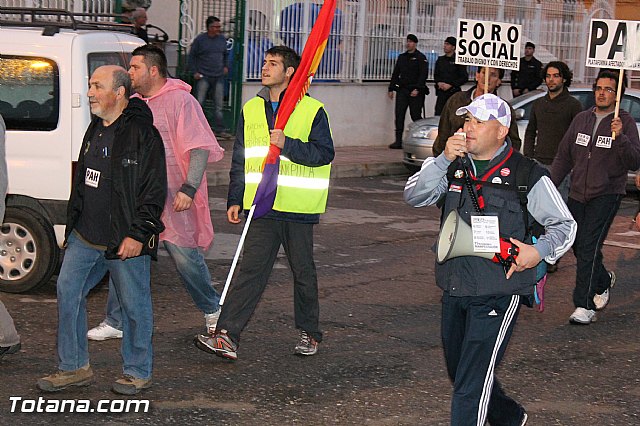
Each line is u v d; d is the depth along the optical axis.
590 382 7.34
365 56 21.70
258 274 7.20
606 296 9.17
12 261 8.91
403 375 7.22
